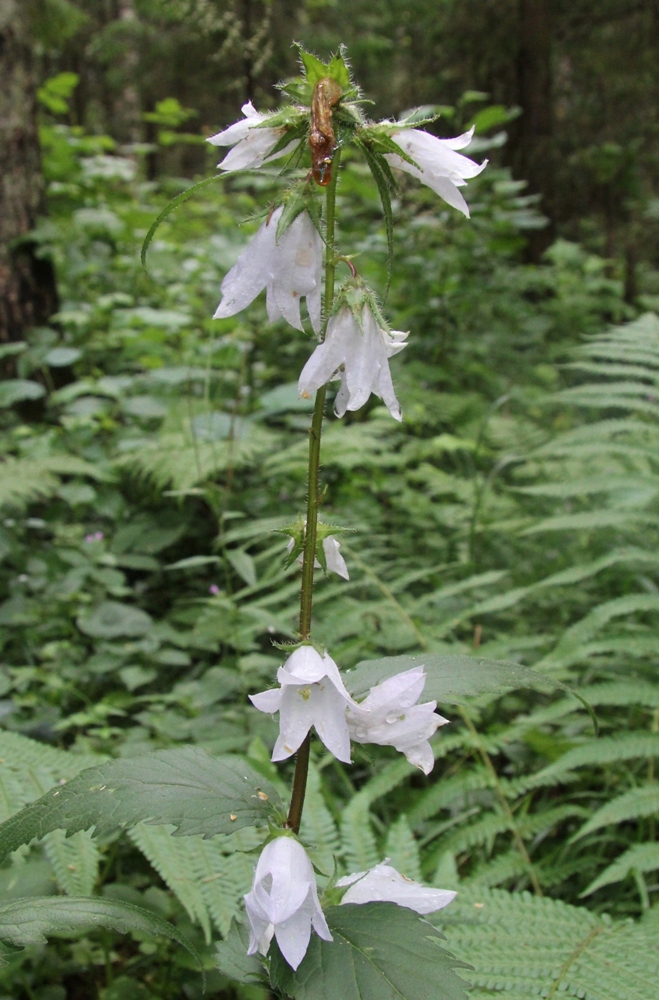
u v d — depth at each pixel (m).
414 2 12.03
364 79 13.59
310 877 1.29
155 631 3.59
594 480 3.29
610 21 12.95
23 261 5.70
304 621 1.38
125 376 5.46
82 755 2.30
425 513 4.30
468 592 3.72
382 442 4.78
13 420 5.30
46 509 4.62
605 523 3.11
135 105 16.47
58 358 5.05
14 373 5.50
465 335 6.39
